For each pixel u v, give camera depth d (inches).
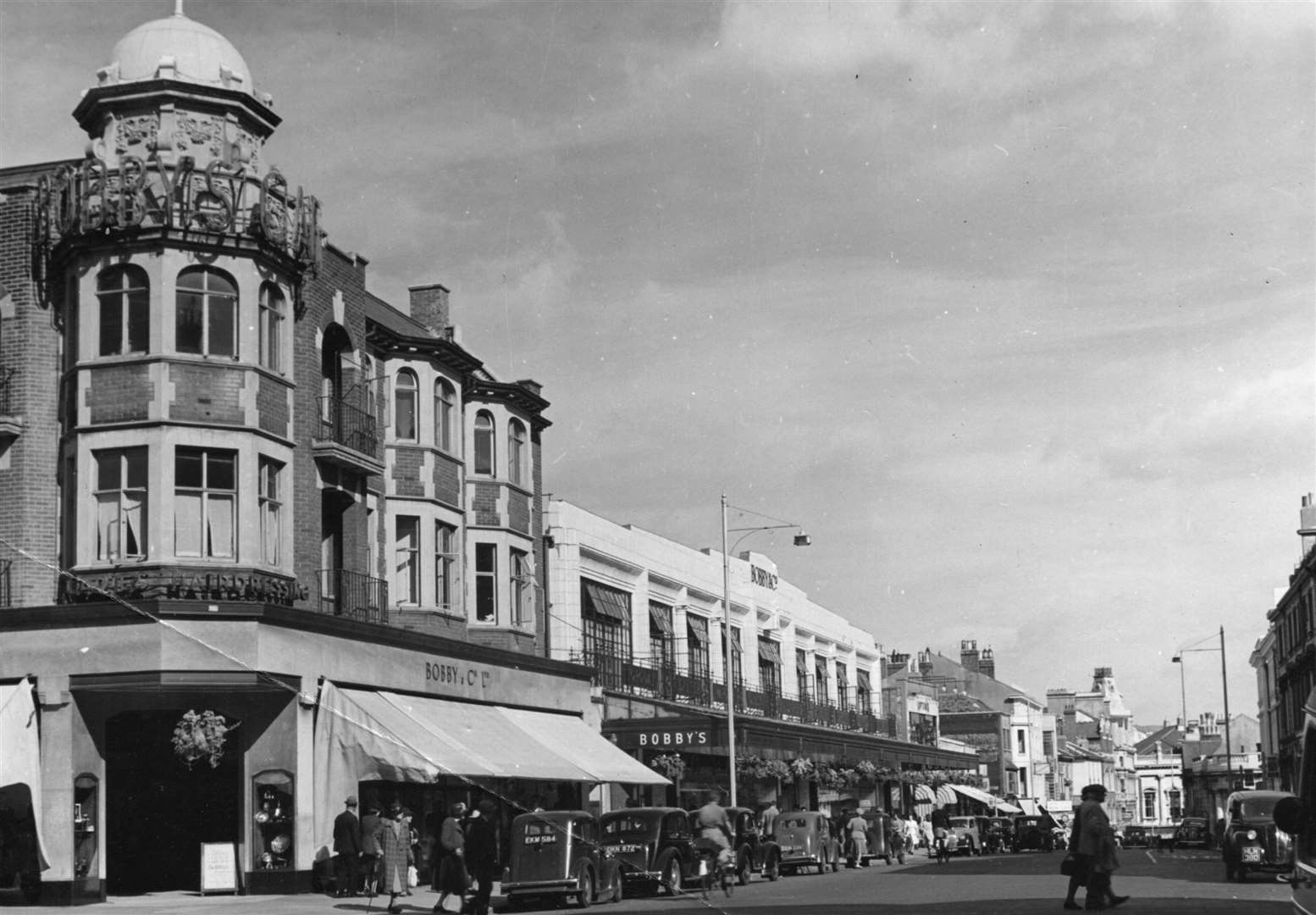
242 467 1147.3
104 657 1087.6
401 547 1443.2
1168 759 6604.3
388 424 1434.5
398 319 1558.8
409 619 1432.1
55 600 1145.4
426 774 1146.0
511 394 1642.5
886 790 2952.8
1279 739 3358.8
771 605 2610.7
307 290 1279.5
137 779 1160.8
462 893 946.7
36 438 1164.5
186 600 1091.9
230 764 1162.6
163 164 1147.3
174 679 1079.0
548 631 1785.2
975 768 3518.7
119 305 1146.7
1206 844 2906.0
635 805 1835.6
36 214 1181.7
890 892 1081.4
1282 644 3223.4
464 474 1550.2
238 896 1116.5
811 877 1453.0
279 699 1149.7
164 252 1139.3
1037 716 4653.1
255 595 1135.6
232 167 1182.3
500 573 1605.6
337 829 1104.2
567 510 1825.8
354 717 1163.9
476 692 1460.4
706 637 2295.8
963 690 4616.1
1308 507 2561.5
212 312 1155.9
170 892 1150.3
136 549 1122.7
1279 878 1217.4
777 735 2112.5
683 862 1169.4
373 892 1085.8
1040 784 4611.2
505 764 1268.5
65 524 1144.2
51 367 1176.2
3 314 1180.5
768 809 1561.3
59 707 1090.7
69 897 1058.1
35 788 1070.4
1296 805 455.8
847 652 3120.1
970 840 2193.7
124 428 1126.4
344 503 1339.8
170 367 1128.8
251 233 1170.6
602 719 1790.1
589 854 1050.1
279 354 1213.1
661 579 2129.7
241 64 1242.6
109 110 1189.1
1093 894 835.4
